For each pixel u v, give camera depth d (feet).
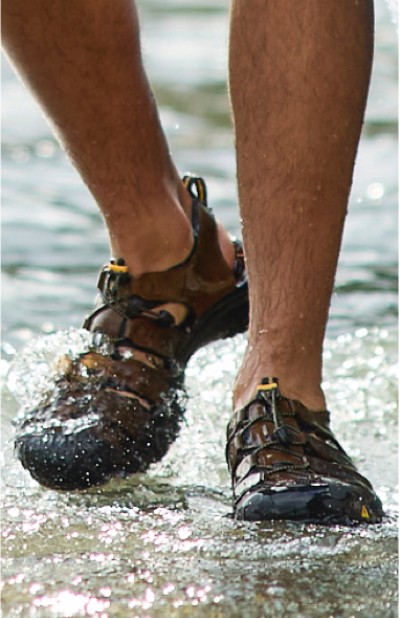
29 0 20.31
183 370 22.85
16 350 29.17
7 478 21.53
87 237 39.55
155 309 22.31
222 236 23.62
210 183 45.39
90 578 16.43
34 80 21.02
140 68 21.21
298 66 19.04
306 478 19.04
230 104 19.94
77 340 22.94
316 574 16.66
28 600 15.72
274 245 19.66
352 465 19.80
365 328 31.37
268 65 19.17
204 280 22.81
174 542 17.85
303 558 17.24
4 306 32.71
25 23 20.47
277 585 16.25
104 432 21.03
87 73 20.77
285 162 19.25
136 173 21.65
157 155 21.81
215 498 20.81
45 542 17.84
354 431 24.47
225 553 17.40
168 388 22.24
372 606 15.66
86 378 21.83
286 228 19.51
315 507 18.58
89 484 20.86
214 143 52.01
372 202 42.78
